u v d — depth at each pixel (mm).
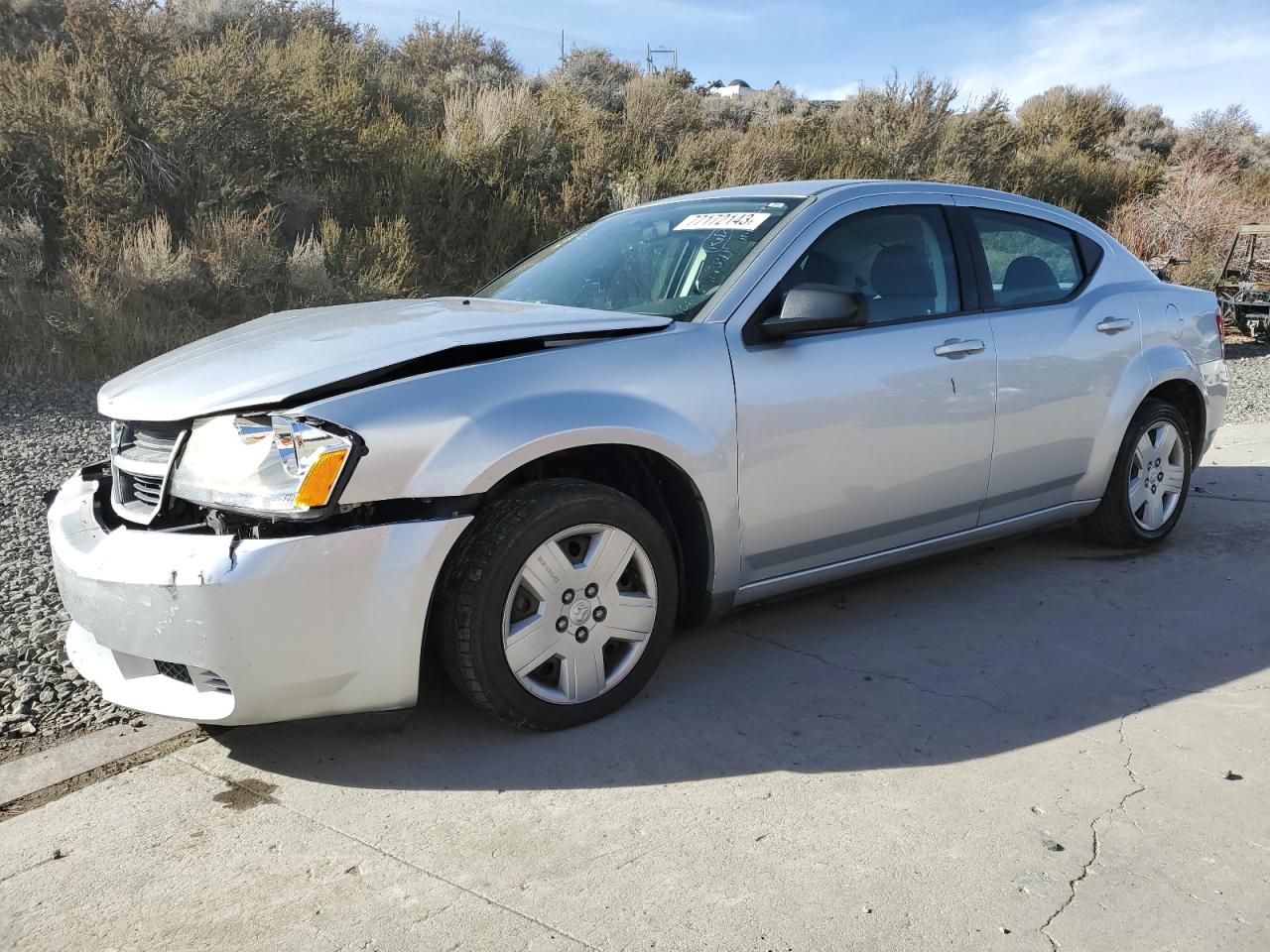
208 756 3066
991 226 4332
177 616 2658
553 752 3047
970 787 2826
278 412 2711
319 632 2705
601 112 16828
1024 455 4234
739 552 3457
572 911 2309
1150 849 2531
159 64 11734
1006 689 3451
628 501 3172
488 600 2916
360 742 3129
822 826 2639
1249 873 2439
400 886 2420
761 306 3502
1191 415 5152
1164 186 20906
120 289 9523
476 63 21156
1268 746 3057
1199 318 5090
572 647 3131
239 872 2486
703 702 3363
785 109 28516
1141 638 3889
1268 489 6137
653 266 3840
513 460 2889
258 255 10273
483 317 3322
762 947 2182
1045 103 25938
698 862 2490
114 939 2250
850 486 3668
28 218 9648
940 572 4668
